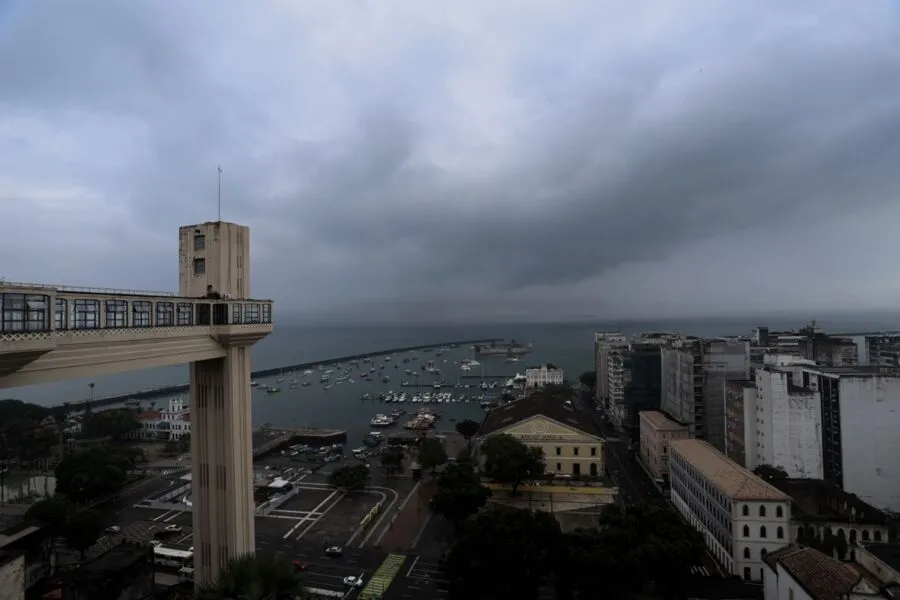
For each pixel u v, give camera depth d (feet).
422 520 425.69
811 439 442.91
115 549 280.31
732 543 329.93
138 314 177.88
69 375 150.41
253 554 191.01
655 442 538.47
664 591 292.40
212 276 226.99
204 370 229.86
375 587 313.94
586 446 530.27
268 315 248.93
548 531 283.38
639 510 316.19
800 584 221.25
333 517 433.48
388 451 635.25
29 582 305.32
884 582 218.79
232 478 225.15
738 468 380.37
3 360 127.03
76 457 481.05
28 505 467.11
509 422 564.30
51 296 142.10
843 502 370.53
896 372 446.60
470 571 276.00
